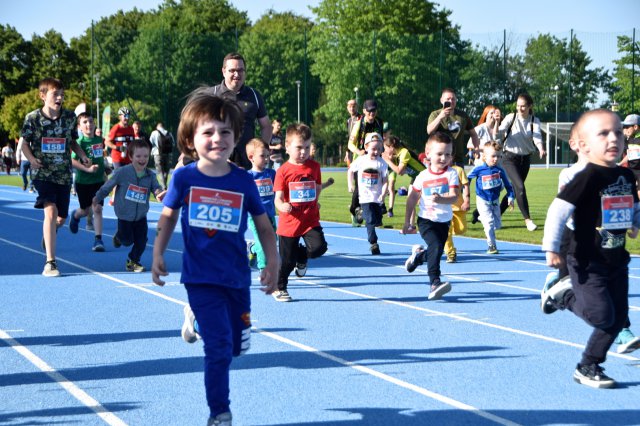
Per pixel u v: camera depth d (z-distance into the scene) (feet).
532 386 19.19
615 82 172.55
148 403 17.90
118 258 43.52
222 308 16.01
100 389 18.97
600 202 18.06
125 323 26.66
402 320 27.04
